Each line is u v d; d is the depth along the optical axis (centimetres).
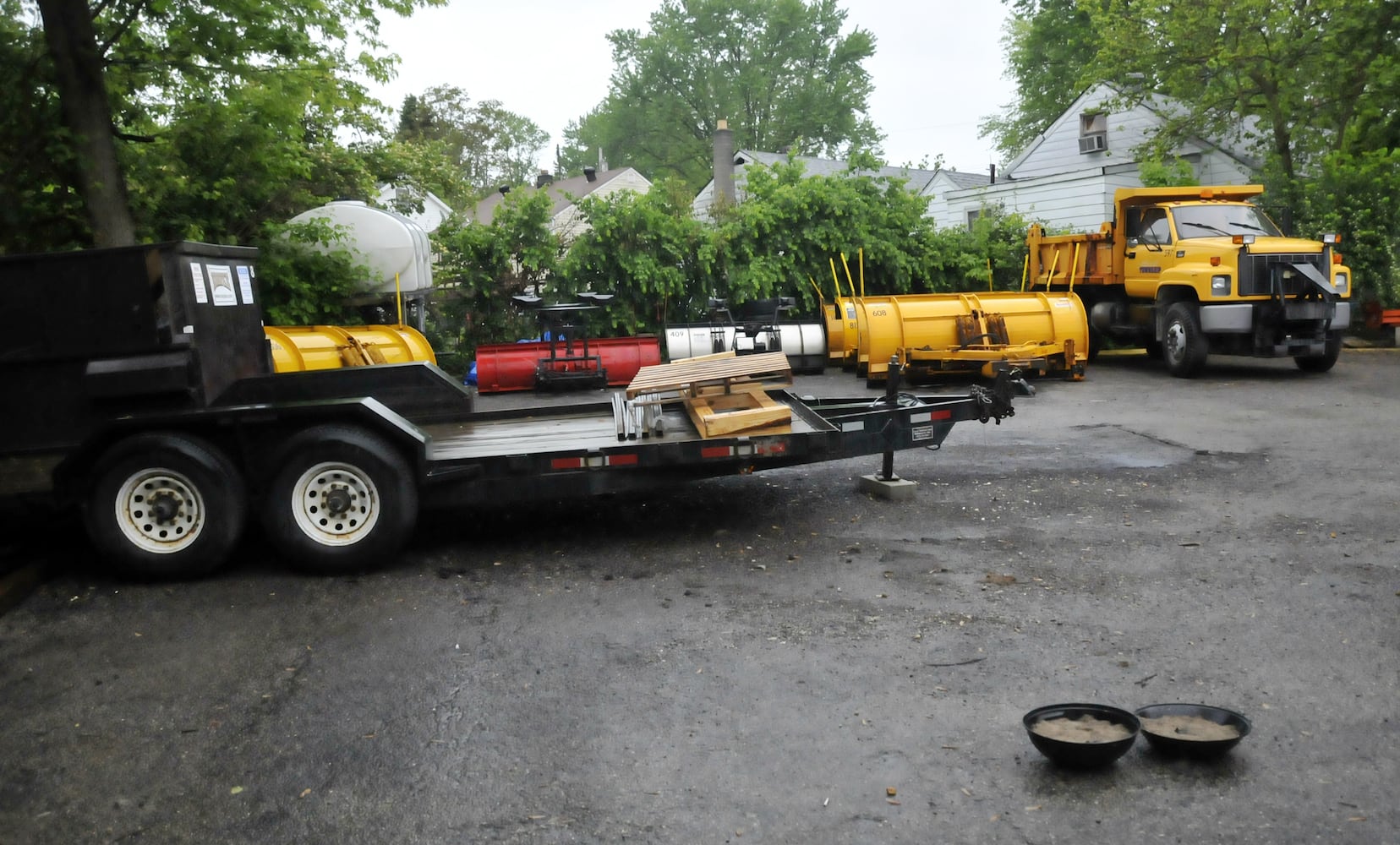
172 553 632
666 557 666
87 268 643
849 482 870
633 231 1881
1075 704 404
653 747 402
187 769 400
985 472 898
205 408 667
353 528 643
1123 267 1711
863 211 2047
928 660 479
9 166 1190
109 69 1260
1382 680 440
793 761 387
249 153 1380
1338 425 1071
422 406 844
